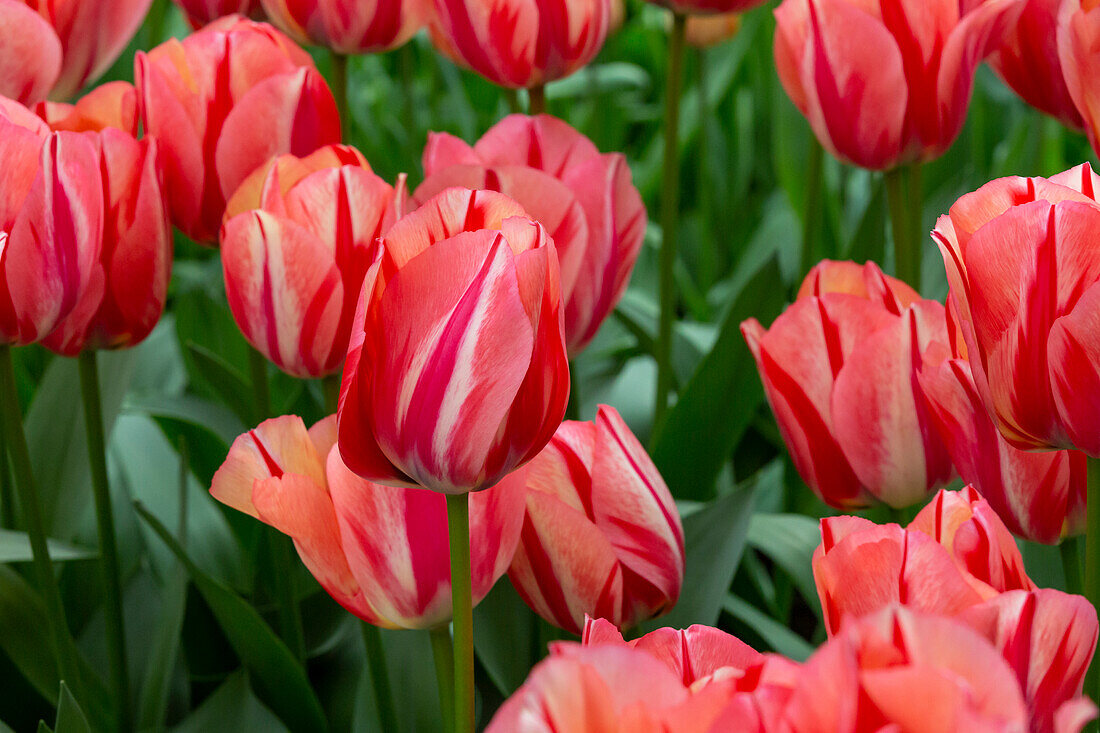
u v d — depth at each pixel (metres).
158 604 1.36
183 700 1.32
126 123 1.14
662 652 0.88
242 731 1.14
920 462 1.05
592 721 0.82
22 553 1.17
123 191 1.09
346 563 0.98
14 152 1.02
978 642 0.80
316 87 1.14
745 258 2.27
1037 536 1.01
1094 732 0.97
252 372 1.21
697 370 1.28
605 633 0.88
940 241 0.94
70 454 1.36
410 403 0.90
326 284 1.07
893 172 1.22
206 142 1.14
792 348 1.06
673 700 0.82
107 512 1.18
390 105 3.29
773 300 1.35
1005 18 1.16
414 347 0.89
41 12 1.20
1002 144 2.45
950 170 2.16
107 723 1.23
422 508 0.96
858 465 1.06
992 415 0.95
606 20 1.34
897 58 1.17
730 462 1.81
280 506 0.96
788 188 2.19
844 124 1.19
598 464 1.01
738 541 1.13
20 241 1.03
